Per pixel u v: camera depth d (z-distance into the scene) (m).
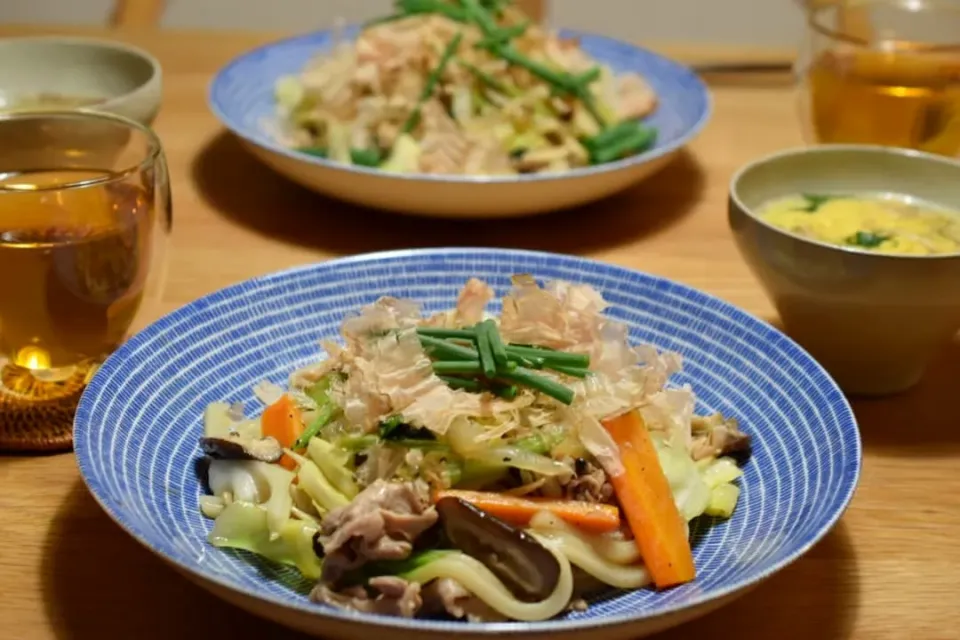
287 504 0.54
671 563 0.53
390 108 0.78
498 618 0.52
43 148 0.63
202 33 1.00
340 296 0.63
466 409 0.54
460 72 0.80
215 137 0.82
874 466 0.59
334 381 0.57
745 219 0.62
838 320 0.61
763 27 1.55
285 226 0.73
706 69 0.94
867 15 0.81
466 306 0.59
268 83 0.84
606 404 0.55
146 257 0.61
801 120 0.79
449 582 0.51
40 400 0.60
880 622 0.53
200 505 0.55
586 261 0.64
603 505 0.54
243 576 0.53
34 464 0.58
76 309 0.59
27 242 0.58
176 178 0.77
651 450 0.55
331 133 0.78
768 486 0.55
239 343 0.60
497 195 0.70
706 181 0.78
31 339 0.60
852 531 0.56
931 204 0.66
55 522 0.56
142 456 0.55
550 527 0.53
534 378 0.55
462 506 0.52
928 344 0.61
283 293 0.62
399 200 0.71
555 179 0.70
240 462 0.55
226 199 0.75
